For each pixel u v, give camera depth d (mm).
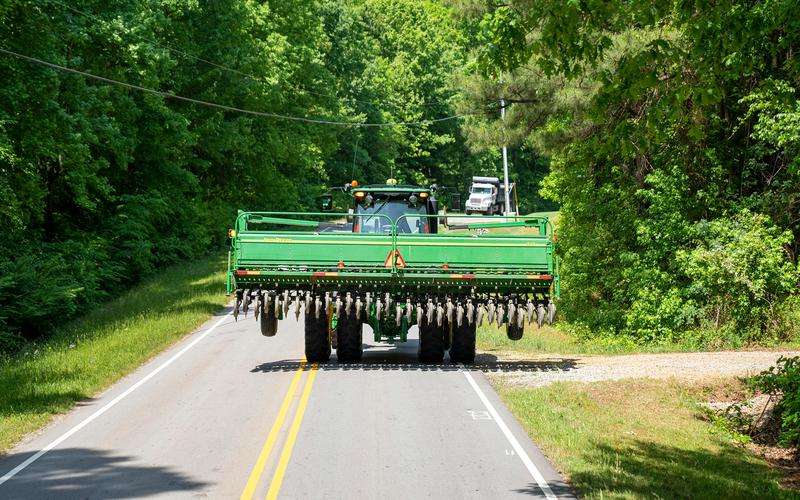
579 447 12656
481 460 11641
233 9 47906
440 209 21625
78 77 30188
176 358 20688
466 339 18938
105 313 29953
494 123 30891
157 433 13117
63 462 11547
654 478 11234
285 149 55812
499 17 11680
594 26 11305
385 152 84500
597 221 31719
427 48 98125
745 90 27391
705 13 11664
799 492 11484
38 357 21250
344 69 78625
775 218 27438
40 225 36188
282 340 23500
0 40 27000
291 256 17766
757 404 16922
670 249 27906
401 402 15148
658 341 26422
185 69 46094
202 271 42062
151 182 44000
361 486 10359
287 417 13992
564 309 31609
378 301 17703
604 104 11664
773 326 25156
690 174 29156
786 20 12242
